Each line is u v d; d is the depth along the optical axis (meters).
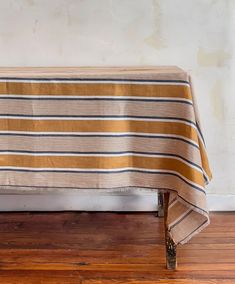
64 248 1.61
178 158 1.29
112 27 1.87
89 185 1.32
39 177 1.34
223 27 1.85
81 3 1.85
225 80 1.89
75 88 1.28
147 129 1.29
